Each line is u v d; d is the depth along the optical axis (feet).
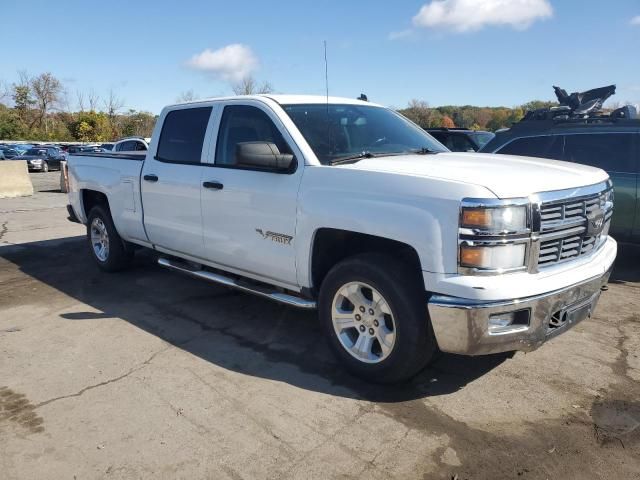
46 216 39.27
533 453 9.64
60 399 11.66
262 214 13.66
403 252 11.90
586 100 27.22
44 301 18.40
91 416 10.98
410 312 10.99
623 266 22.07
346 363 12.37
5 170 55.36
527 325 10.42
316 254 12.86
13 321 16.53
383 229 11.08
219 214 14.96
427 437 10.14
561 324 11.08
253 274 14.65
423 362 11.51
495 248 10.07
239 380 12.44
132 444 10.03
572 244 11.39
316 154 13.03
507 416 10.82
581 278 11.12
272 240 13.57
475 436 10.16
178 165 16.51
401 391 11.86
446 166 11.78
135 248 21.01
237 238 14.56
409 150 14.79
